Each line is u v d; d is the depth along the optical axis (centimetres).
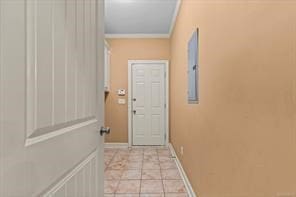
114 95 600
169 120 598
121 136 601
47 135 88
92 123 146
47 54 87
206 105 228
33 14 77
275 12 103
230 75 161
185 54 357
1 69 62
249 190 130
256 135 122
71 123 112
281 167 98
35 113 79
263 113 114
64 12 102
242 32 140
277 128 101
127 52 600
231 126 159
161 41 601
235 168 151
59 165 98
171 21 508
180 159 412
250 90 129
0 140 62
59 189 99
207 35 224
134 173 395
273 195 105
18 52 70
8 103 65
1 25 62
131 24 525
